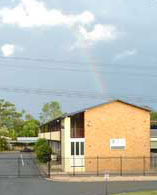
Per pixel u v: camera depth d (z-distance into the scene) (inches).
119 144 2032.5
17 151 4594.0
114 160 2011.6
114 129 2033.7
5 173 1984.5
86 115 2017.7
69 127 2017.7
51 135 2869.1
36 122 6112.2
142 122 2055.9
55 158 2518.5
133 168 2023.9
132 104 2041.1
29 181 1638.8
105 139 2025.1
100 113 2027.6
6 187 1450.5
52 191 1346.0
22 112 6131.9
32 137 5477.4
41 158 2497.5
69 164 1995.6
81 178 1701.5
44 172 1974.7
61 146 2219.5
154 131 2454.5
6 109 5629.9
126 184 1539.1
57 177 1737.2
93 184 1540.4
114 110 2037.4
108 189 1391.5
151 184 1537.9
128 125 2043.6
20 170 2153.1
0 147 4741.6
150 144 2176.4
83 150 2015.3
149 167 2043.6
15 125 5679.1
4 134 4909.0
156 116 4320.9
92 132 2020.2
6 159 2842.0
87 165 1996.8
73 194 1274.6
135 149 2042.3
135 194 1259.2
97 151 2020.2
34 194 1277.1
